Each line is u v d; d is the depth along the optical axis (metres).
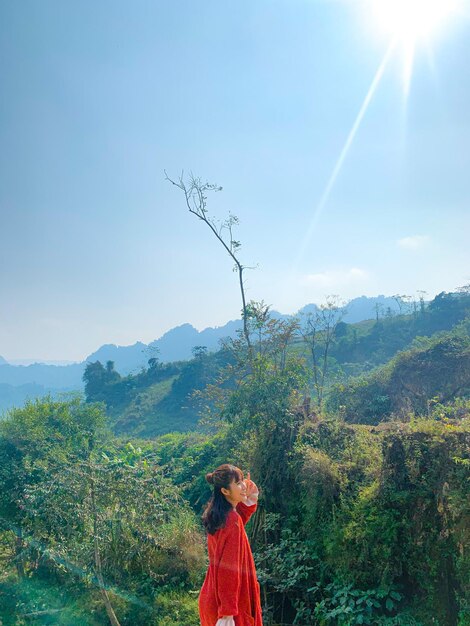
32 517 14.49
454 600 8.88
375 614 9.45
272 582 11.95
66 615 13.46
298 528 12.36
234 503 3.25
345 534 10.14
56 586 14.73
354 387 26.34
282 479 13.28
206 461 22.50
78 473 12.80
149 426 75.31
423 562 9.26
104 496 12.84
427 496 9.24
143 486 13.66
